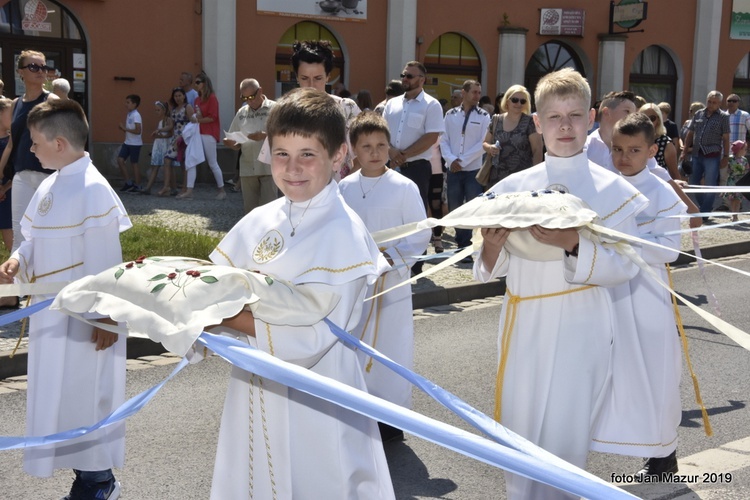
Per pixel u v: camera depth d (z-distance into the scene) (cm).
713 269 1100
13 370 616
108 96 1647
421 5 1961
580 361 334
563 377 334
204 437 503
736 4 2398
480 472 461
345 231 266
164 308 247
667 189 432
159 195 1490
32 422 390
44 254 392
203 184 1692
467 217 321
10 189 766
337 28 1867
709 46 2361
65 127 390
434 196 1042
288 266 266
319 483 270
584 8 2161
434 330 773
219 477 279
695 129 1450
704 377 635
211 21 1705
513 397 345
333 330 256
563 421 333
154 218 1222
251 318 256
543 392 337
